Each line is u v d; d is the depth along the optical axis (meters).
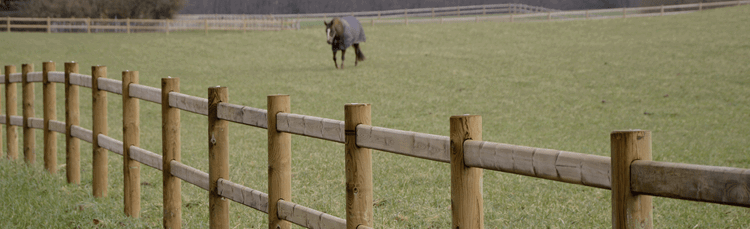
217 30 39.62
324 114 13.81
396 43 28.38
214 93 4.24
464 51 25.17
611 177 1.93
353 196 3.10
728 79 17.00
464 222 2.52
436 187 6.25
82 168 7.73
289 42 29.31
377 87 17.67
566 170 2.12
